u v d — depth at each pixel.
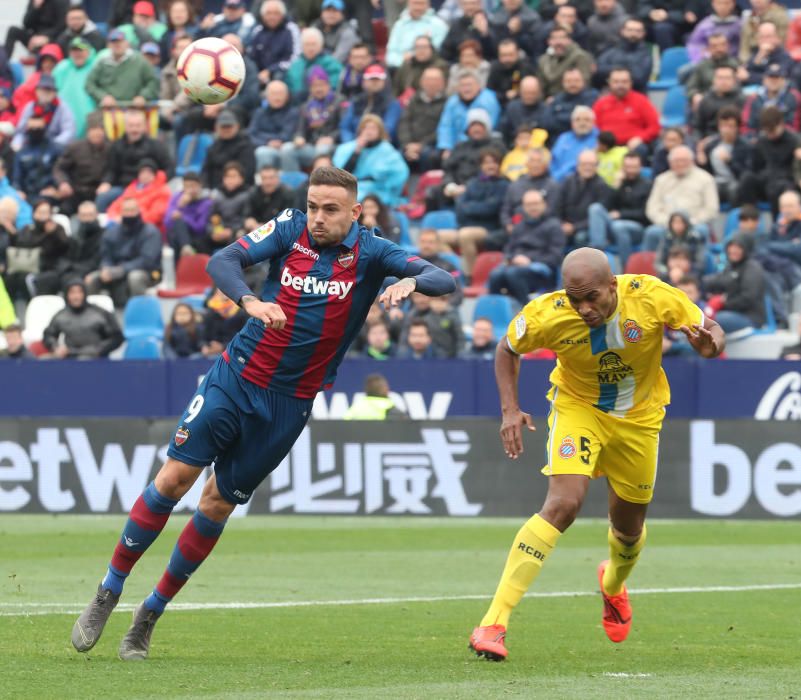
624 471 17.66
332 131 51.72
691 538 34.50
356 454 37.78
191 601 23.19
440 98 51.47
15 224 50.53
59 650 17.02
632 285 16.77
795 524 37.38
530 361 40.94
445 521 39.06
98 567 28.36
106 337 46.31
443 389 41.72
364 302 16.59
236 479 16.52
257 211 48.00
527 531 16.64
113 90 55.53
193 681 14.58
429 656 16.91
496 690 14.04
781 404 39.94
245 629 19.56
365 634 19.11
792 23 50.41
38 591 24.23
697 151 47.28
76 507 38.53
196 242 50.22
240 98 53.81
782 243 44.56
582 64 49.91
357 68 52.12
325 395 42.66
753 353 43.06
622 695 13.80
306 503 37.97
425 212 50.19
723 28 51.22
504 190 47.72
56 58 56.81
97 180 53.03
